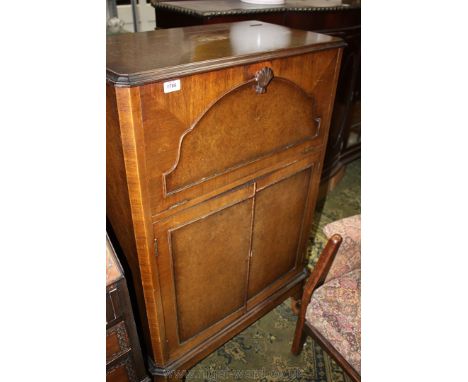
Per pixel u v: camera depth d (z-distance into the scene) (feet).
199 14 4.23
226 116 2.69
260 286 4.16
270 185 3.44
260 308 4.25
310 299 3.75
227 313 3.91
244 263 3.72
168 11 4.78
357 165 8.91
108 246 2.74
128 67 2.23
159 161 2.48
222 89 2.56
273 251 4.04
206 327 3.76
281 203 3.72
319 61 3.16
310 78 3.18
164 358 3.51
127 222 2.76
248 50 2.71
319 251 6.01
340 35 5.84
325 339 3.70
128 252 3.02
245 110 2.80
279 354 4.46
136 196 2.51
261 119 2.96
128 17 5.65
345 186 7.98
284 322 4.90
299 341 4.19
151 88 2.20
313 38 3.24
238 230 3.41
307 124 3.44
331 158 7.19
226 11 4.34
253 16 4.59
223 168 2.91
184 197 2.77
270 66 2.78
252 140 3.00
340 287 3.63
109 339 2.89
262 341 4.62
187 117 2.47
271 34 3.35
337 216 6.95
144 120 2.26
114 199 2.80
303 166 3.70
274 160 3.33
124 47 2.72
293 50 2.86
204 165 2.76
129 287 3.39
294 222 4.09
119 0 5.56
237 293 3.88
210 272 3.41
